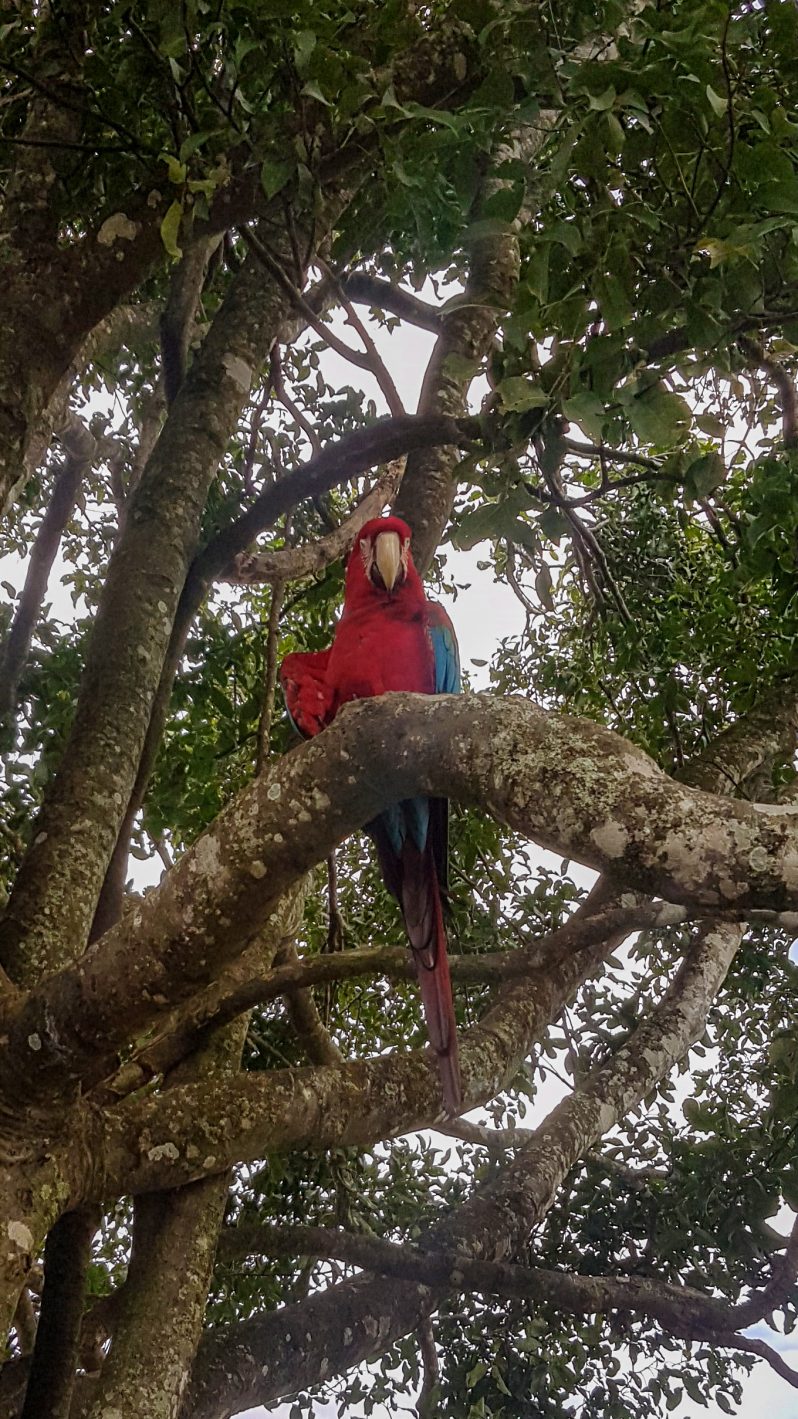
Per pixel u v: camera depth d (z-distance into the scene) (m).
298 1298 5.09
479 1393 4.48
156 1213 3.37
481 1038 3.90
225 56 2.97
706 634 5.94
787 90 2.76
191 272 4.45
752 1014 5.83
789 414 4.00
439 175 2.79
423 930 2.95
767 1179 4.51
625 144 2.69
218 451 4.16
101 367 5.55
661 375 2.51
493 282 4.42
